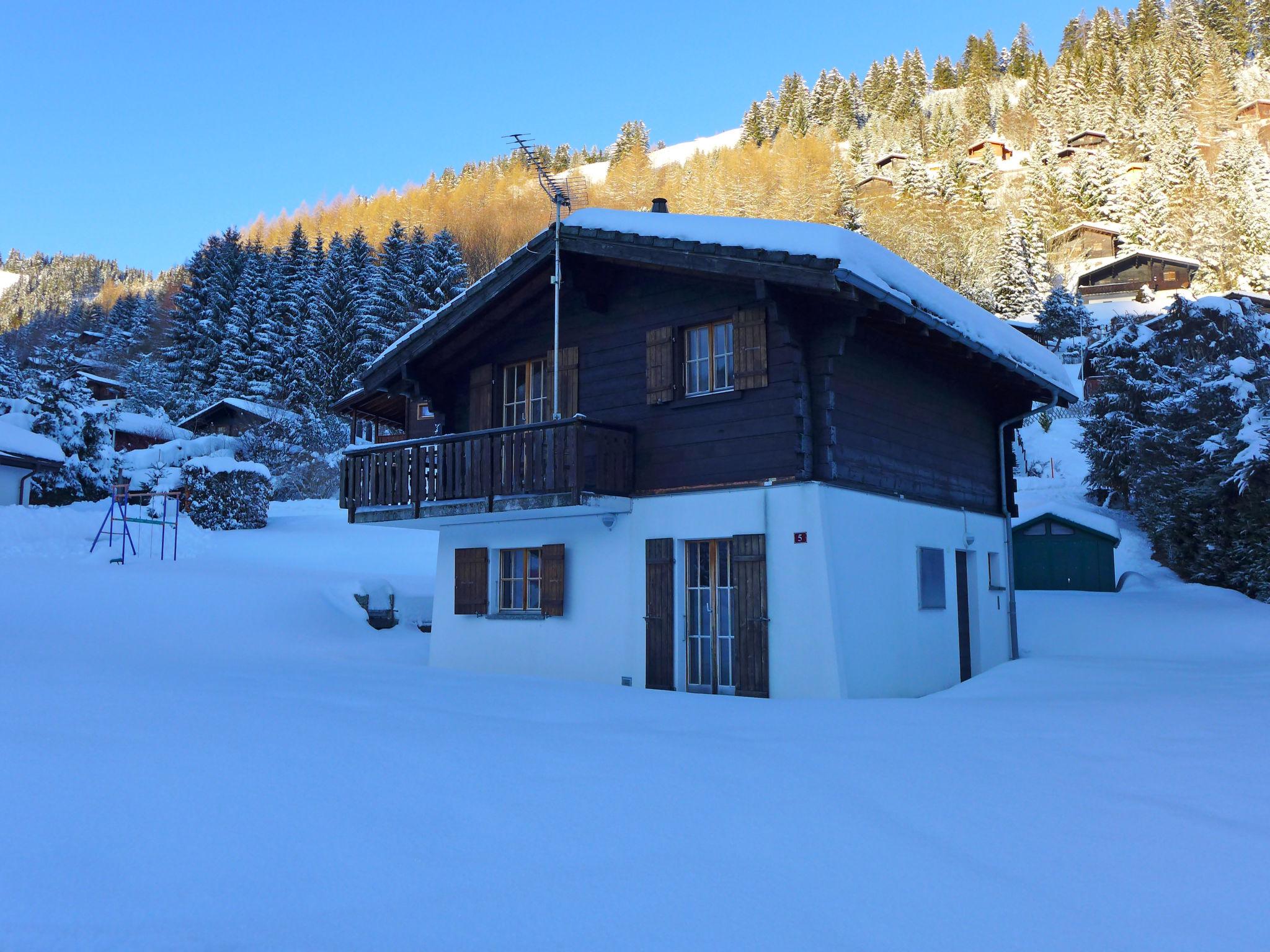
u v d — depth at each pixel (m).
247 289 60.34
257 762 4.96
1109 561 22.12
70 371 41.22
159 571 19.19
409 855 3.77
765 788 4.96
